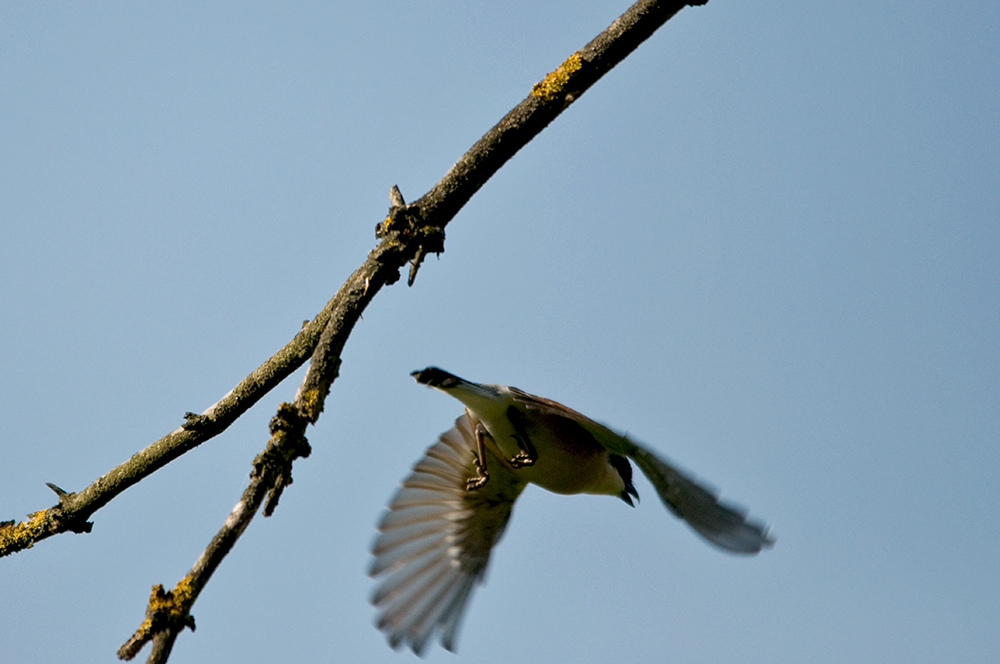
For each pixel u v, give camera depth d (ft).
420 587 36.52
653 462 27.09
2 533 31.96
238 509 22.08
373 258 26.48
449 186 27.58
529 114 27.89
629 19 27.99
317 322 29.81
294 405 23.65
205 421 30.48
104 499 31.53
